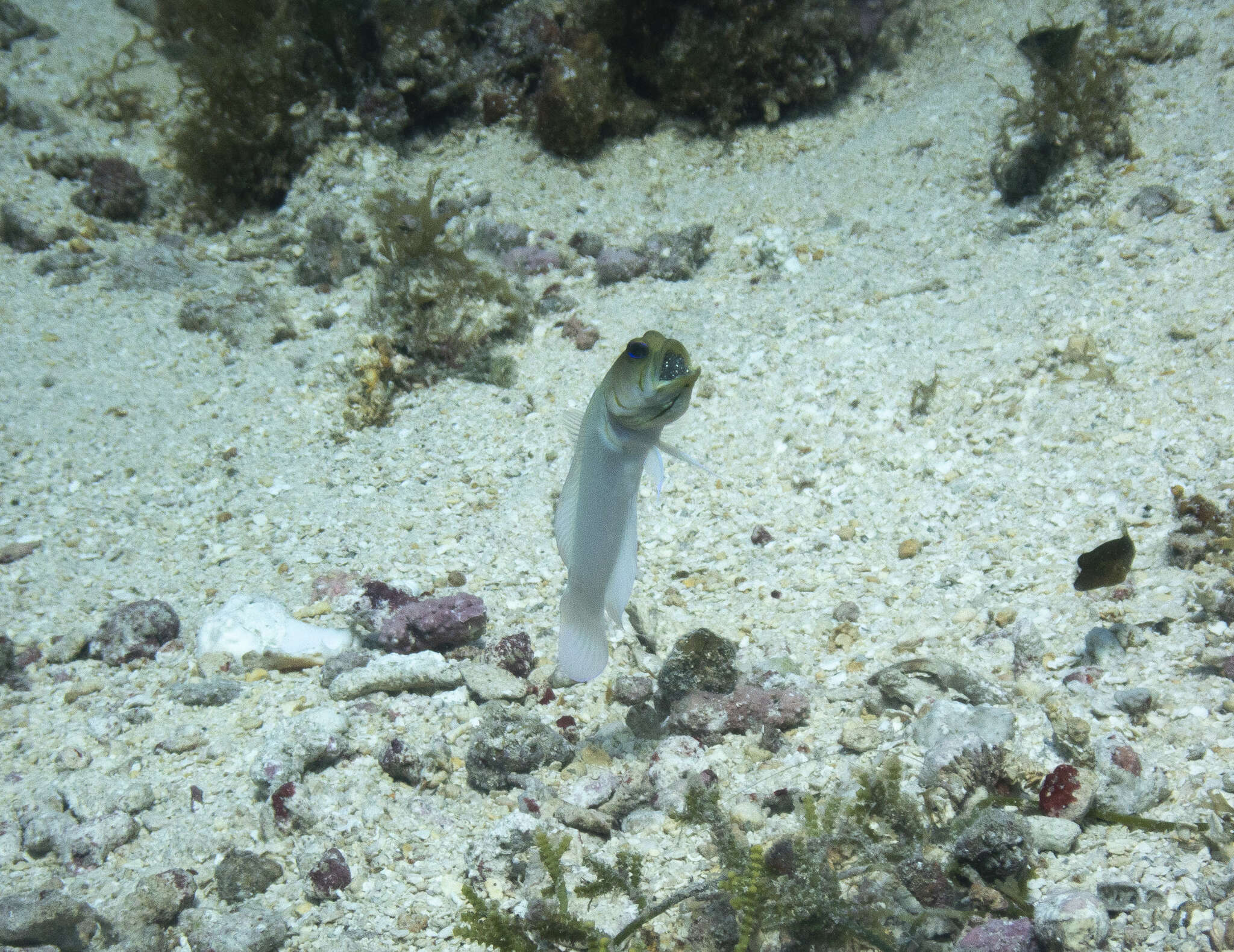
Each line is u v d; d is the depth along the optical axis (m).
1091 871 0.43
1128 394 0.57
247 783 0.48
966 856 0.43
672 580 0.55
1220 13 0.69
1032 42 0.66
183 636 0.55
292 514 0.60
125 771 0.49
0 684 0.53
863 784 0.44
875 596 0.53
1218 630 0.48
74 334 0.68
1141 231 0.62
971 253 0.65
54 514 0.60
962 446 0.57
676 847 0.45
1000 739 0.46
